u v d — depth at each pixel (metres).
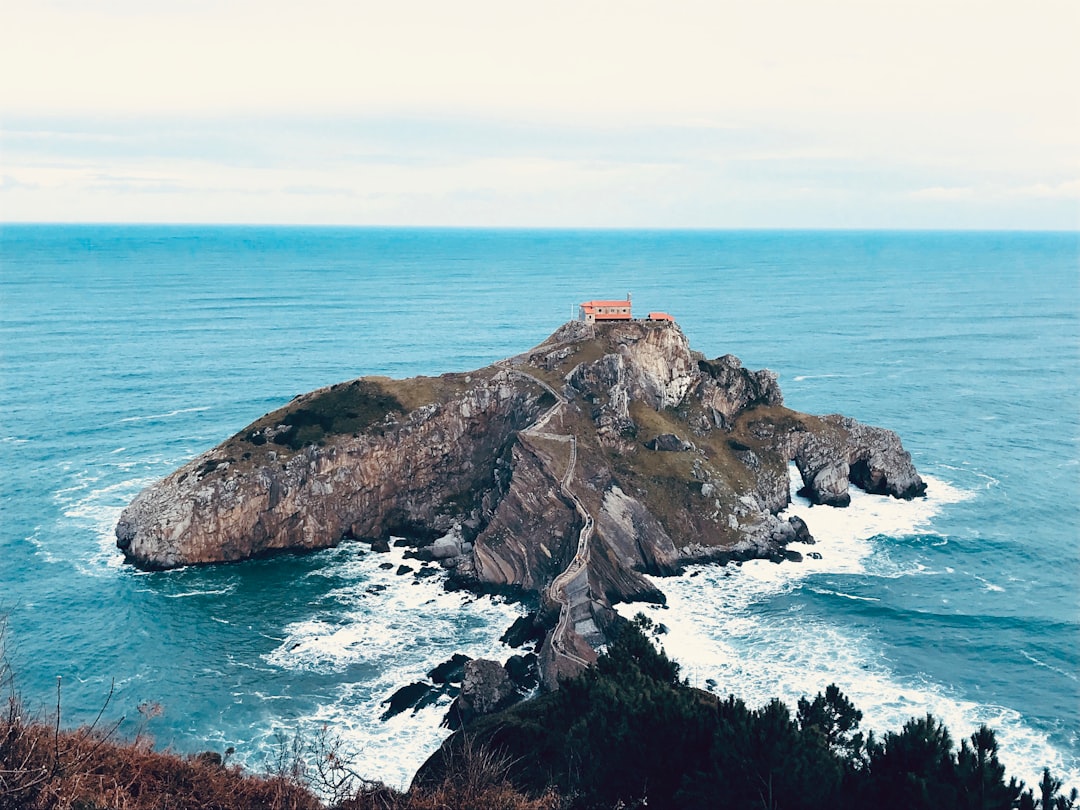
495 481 127.75
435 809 42.41
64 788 31.83
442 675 90.31
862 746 58.47
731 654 95.44
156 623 101.19
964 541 126.31
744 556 120.88
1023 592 110.50
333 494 126.62
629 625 74.75
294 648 96.06
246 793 40.62
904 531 130.00
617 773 53.91
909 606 106.62
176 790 38.28
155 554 115.62
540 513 118.44
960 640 98.50
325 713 84.06
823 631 100.62
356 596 109.69
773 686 88.88
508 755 64.38
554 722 64.31
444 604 108.06
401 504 132.25
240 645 96.75
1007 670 92.50
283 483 123.31
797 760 49.41
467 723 80.19
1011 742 80.00
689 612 105.62
